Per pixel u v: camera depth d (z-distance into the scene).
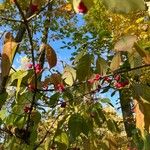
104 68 1.96
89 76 2.06
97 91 2.51
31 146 2.63
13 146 2.64
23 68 2.38
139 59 1.73
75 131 2.45
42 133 3.09
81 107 2.67
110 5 0.92
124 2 0.92
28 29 1.78
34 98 2.45
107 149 2.95
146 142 1.66
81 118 2.47
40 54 2.14
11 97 2.58
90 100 2.68
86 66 1.97
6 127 2.66
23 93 2.50
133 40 1.44
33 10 1.72
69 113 2.64
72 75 2.07
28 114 2.56
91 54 1.98
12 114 2.62
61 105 2.68
